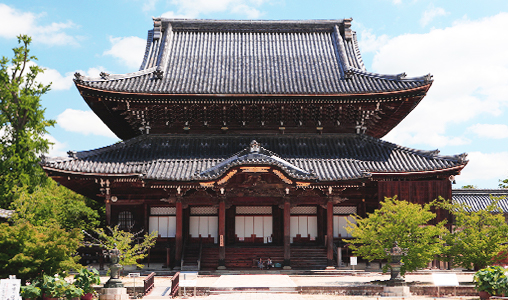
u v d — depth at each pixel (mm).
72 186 38469
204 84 41312
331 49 48188
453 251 28719
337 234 39750
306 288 26344
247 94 38438
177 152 39406
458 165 35406
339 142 41125
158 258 38719
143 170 35750
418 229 27625
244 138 41531
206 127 41906
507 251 28484
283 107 40469
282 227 39594
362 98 39219
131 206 38938
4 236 22922
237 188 35219
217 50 47469
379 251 27594
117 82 40031
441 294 25938
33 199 39656
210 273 33844
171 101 39062
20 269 22297
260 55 46875
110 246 31031
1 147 49000
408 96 39000
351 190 38469
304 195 36406
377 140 41031
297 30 50219
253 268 35562
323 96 38906
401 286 25109
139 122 41438
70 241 24812
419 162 37750
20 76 51438
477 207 49062
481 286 23000
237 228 40031
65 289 21672
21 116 51094
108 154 38562
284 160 36594
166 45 46406
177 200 36156
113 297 23516
